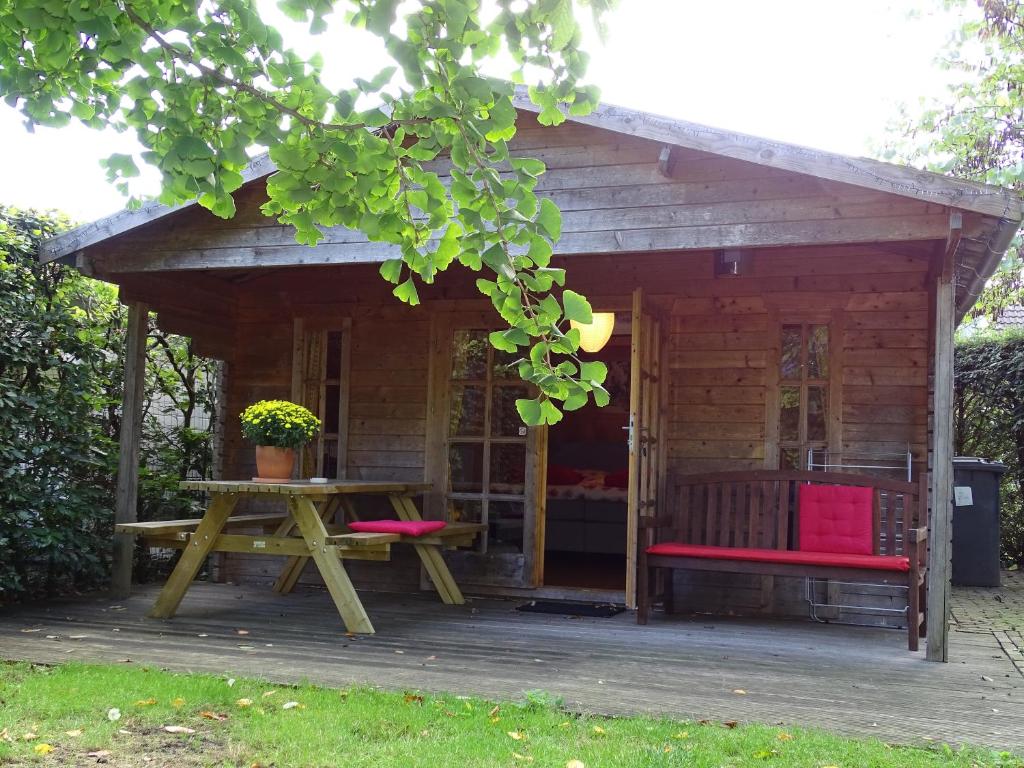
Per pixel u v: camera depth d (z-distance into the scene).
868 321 6.28
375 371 7.46
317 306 7.64
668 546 5.82
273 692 3.75
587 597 6.71
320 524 5.48
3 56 2.53
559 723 3.37
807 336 6.43
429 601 6.68
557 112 2.36
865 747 3.15
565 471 9.69
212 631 5.31
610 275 6.89
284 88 2.52
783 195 4.91
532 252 2.30
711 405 6.60
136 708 3.46
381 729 3.28
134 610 6.05
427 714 3.45
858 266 6.32
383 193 2.53
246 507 7.80
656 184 5.12
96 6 2.24
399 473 7.33
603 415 11.03
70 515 6.34
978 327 13.72
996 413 10.74
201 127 2.52
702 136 4.73
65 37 2.36
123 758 2.96
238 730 3.23
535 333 2.33
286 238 5.89
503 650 4.85
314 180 2.49
